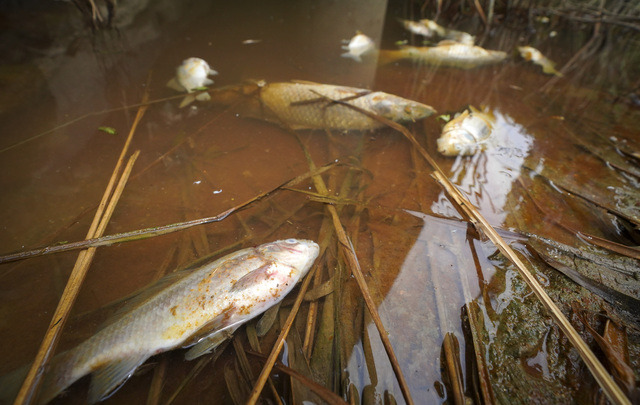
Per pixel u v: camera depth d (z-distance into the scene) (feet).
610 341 1.26
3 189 1.89
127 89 2.83
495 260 1.59
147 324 1.20
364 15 4.82
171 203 1.89
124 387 1.17
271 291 1.37
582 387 1.17
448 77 3.41
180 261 1.57
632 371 1.16
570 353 1.25
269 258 1.41
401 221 1.79
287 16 4.47
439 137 2.44
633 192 2.01
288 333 1.30
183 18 4.08
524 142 2.43
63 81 2.83
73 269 1.43
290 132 2.42
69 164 2.09
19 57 2.97
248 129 2.50
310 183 2.06
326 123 2.59
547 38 4.57
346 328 1.33
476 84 3.28
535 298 1.43
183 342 1.24
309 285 1.50
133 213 1.82
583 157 2.29
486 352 1.25
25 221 1.73
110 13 3.56
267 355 1.25
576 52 4.17
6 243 1.62
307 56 3.56
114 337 1.15
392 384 1.18
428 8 5.19
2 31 3.23
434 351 1.27
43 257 1.57
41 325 1.34
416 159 2.24
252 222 1.80
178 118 2.54
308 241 1.53
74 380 1.10
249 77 3.07
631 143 2.44
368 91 2.72
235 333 1.33
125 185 1.94
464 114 2.44
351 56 3.67
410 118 2.60
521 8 4.97
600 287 1.45
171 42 3.60
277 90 2.69
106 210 1.70
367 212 1.84
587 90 3.23
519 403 1.13
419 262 1.58
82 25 3.65
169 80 2.97
